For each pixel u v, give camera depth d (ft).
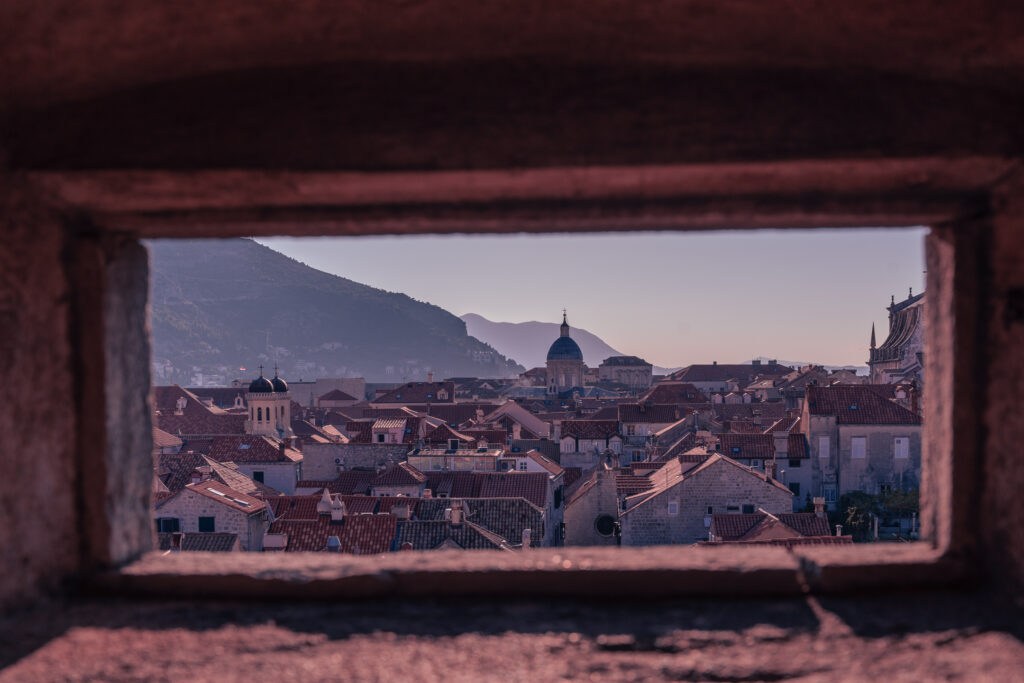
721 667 10.11
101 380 13.12
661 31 11.50
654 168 11.62
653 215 12.60
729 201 12.46
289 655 10.62
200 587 12.88
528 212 12.70
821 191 12.37
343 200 12.74
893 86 11.81
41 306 12.36
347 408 349.82
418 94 12.00
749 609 12.09
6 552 11.67
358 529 91.04
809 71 11.97
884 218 12.70
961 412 12.80
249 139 11.85
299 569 13.10
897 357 295.89
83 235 13.06
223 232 13.51
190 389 421.18
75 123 12.12
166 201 12.66
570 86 11.96
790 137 11.54
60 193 12.31
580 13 11.25
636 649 10.75
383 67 12.22
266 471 159.74
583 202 12.65
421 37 11.73
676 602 12.44
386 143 11.77
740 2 10.88
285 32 11.50
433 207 12.79
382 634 11.30
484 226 13.07
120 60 11.71
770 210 12.46
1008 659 10.02
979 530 12.67
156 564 13.53
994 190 12.20
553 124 11.74
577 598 12.67
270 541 90.99
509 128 11.75
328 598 12.69
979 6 10.57
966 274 12.73
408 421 182.09
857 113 11.62
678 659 10.39
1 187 11.62
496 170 11.66
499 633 11.28
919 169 11.66
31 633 11.29
